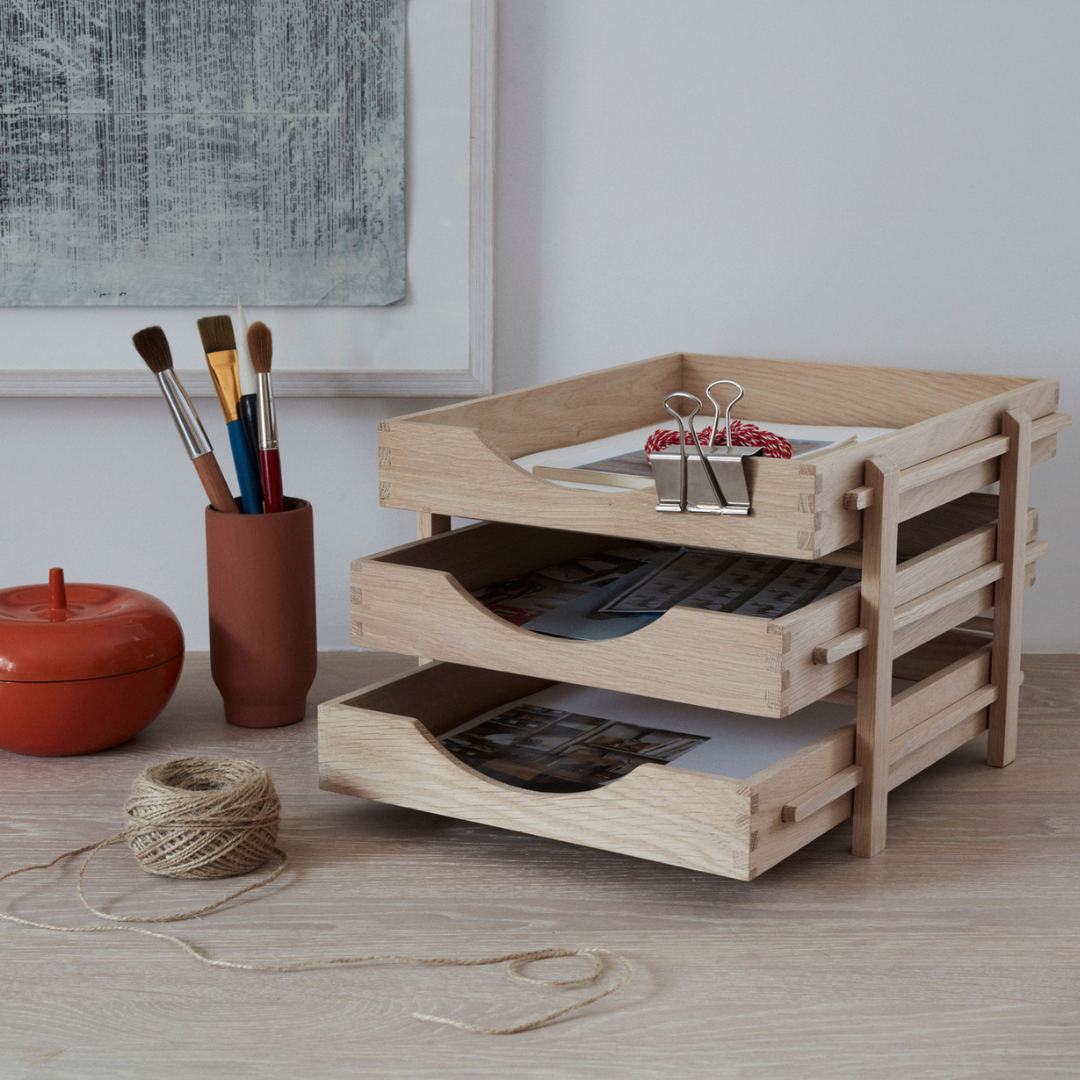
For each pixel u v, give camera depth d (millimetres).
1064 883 854
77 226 1206
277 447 1109
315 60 1184
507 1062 656
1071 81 1191
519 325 1273
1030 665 1272
